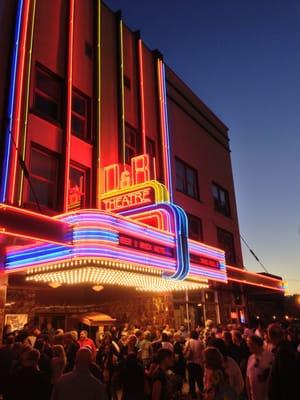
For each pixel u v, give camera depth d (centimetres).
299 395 481
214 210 2314
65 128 1359
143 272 1102
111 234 965
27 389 486
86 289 1480
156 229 1155
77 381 477
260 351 624
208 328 1242
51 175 1295
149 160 1359
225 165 2666
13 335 979
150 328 1430
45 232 875
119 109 1661
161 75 2047
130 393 585
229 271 1697
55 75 1407
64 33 1491
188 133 2253
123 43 1841
